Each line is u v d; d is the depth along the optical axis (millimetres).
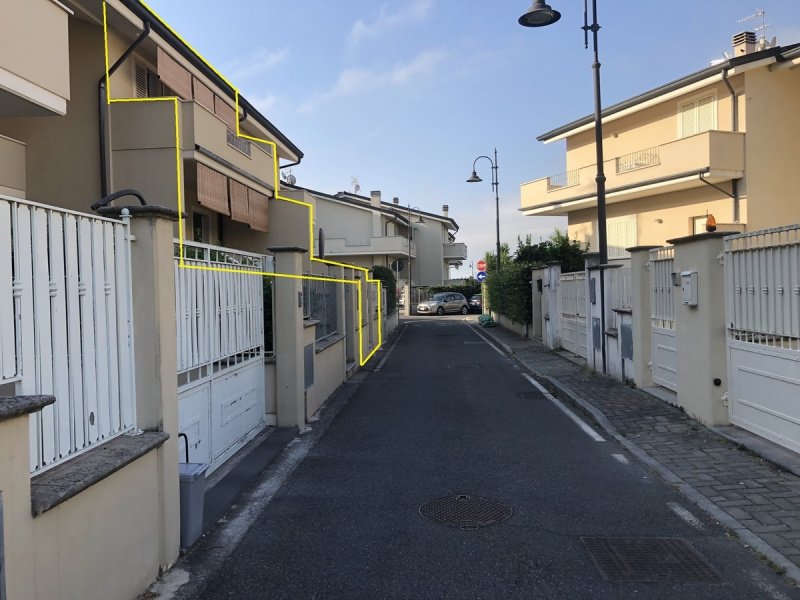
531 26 12344
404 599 3699
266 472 6492
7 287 2928
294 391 8391
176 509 4305
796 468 5719
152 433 4062
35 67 7430
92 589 3221
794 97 18031
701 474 5922
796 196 17859
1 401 2541
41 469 3146
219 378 6516
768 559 4098
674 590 3738
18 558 2590
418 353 18797
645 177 19312
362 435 8102
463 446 7383
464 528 4797
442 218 57562
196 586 3926
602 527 4754
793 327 5910
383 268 27438
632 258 10344
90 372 3621
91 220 3676
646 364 10148
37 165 11359
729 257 7156
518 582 3881
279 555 4379
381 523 4949
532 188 25031
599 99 13461
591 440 7547
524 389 11609
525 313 22031
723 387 7371
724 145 17219
